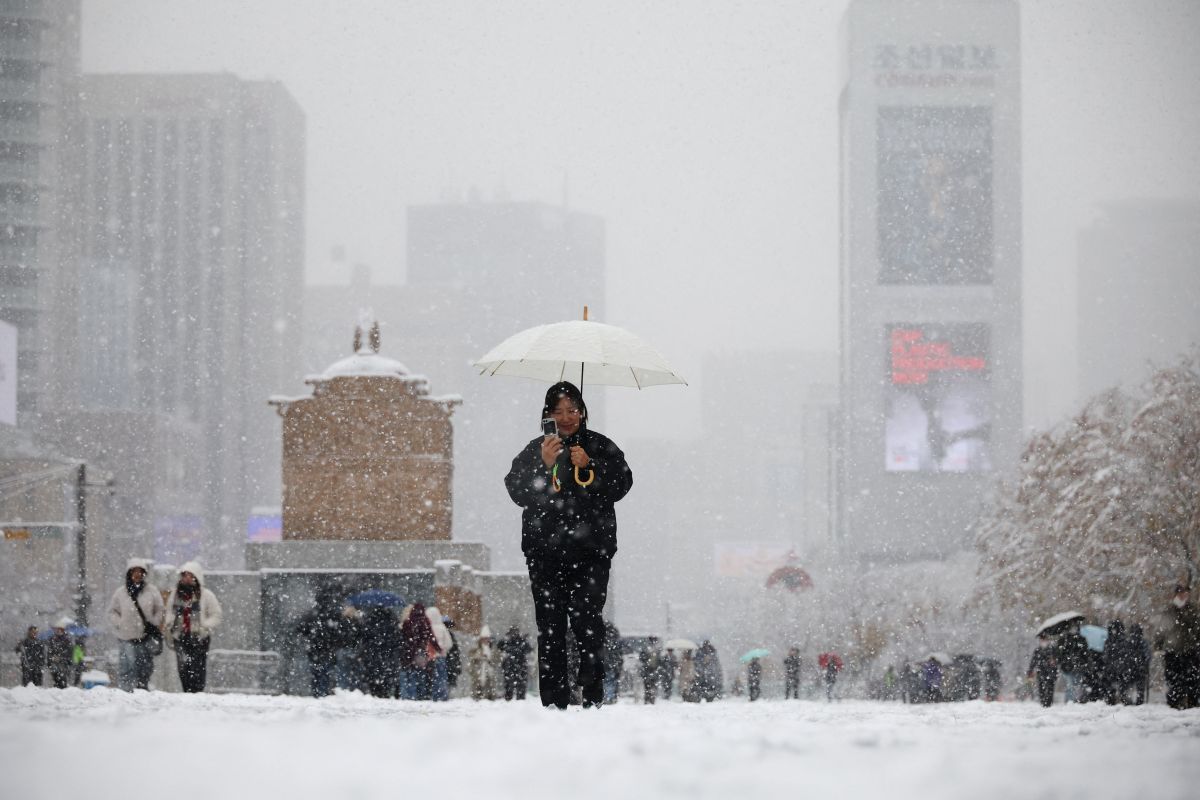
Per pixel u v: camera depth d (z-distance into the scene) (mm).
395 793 4312
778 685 88812
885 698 74875
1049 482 65500
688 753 5566
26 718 7555
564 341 14031
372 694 31500
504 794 4363
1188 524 59094
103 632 58875
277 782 4504
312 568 53281
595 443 12484
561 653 12359
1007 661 93250
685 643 53688
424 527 54812
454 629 50031
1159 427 60844
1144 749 5840
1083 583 61438
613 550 12383
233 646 51688
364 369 55312
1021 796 4355
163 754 5230
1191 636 23344
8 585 83062
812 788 4566
